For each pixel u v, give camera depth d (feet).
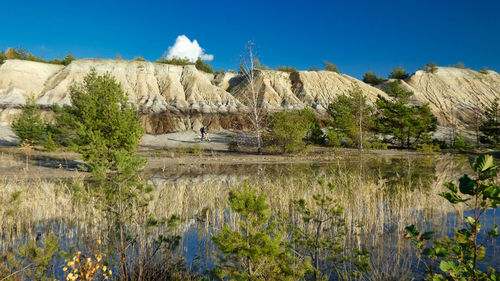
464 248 9.63
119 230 17.07
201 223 25.89
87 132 47.88
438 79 222.89
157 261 18.03
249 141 109.29
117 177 16.52
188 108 155.53
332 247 16.56
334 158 79.61
